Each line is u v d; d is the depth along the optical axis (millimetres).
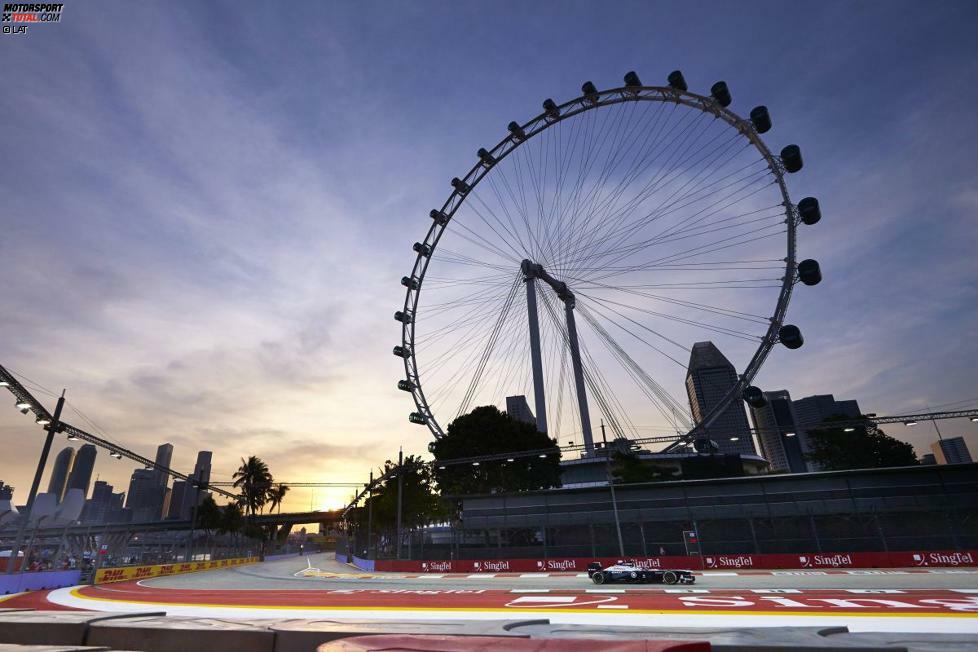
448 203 72125
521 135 66312
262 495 87062
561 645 3549
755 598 17094
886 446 67375
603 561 37969
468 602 17594
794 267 50062
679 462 75875
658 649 3205
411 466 51625
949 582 21562
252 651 4996
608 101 61062
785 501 39750
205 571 49781
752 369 53625
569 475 79500
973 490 36250
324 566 61562
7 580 24359
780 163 51250
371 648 3797
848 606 14164
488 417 63312
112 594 23906
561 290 75312
